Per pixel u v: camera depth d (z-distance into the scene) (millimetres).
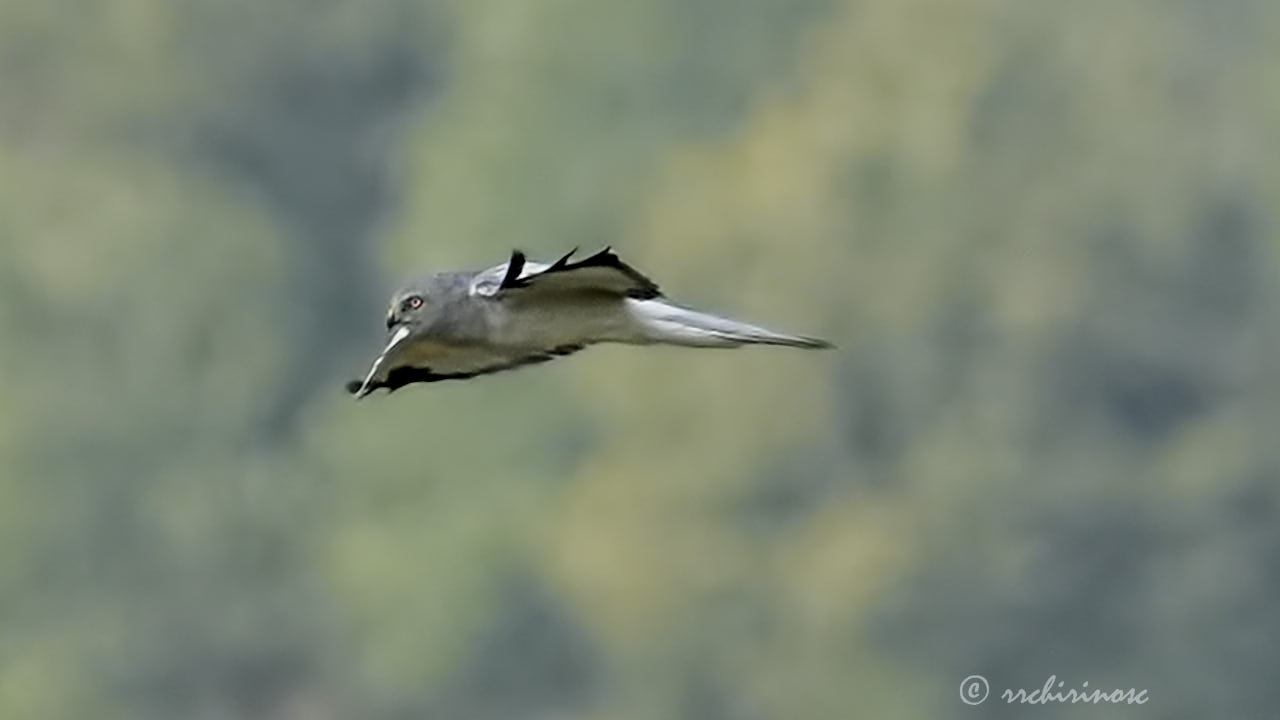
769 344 11461
